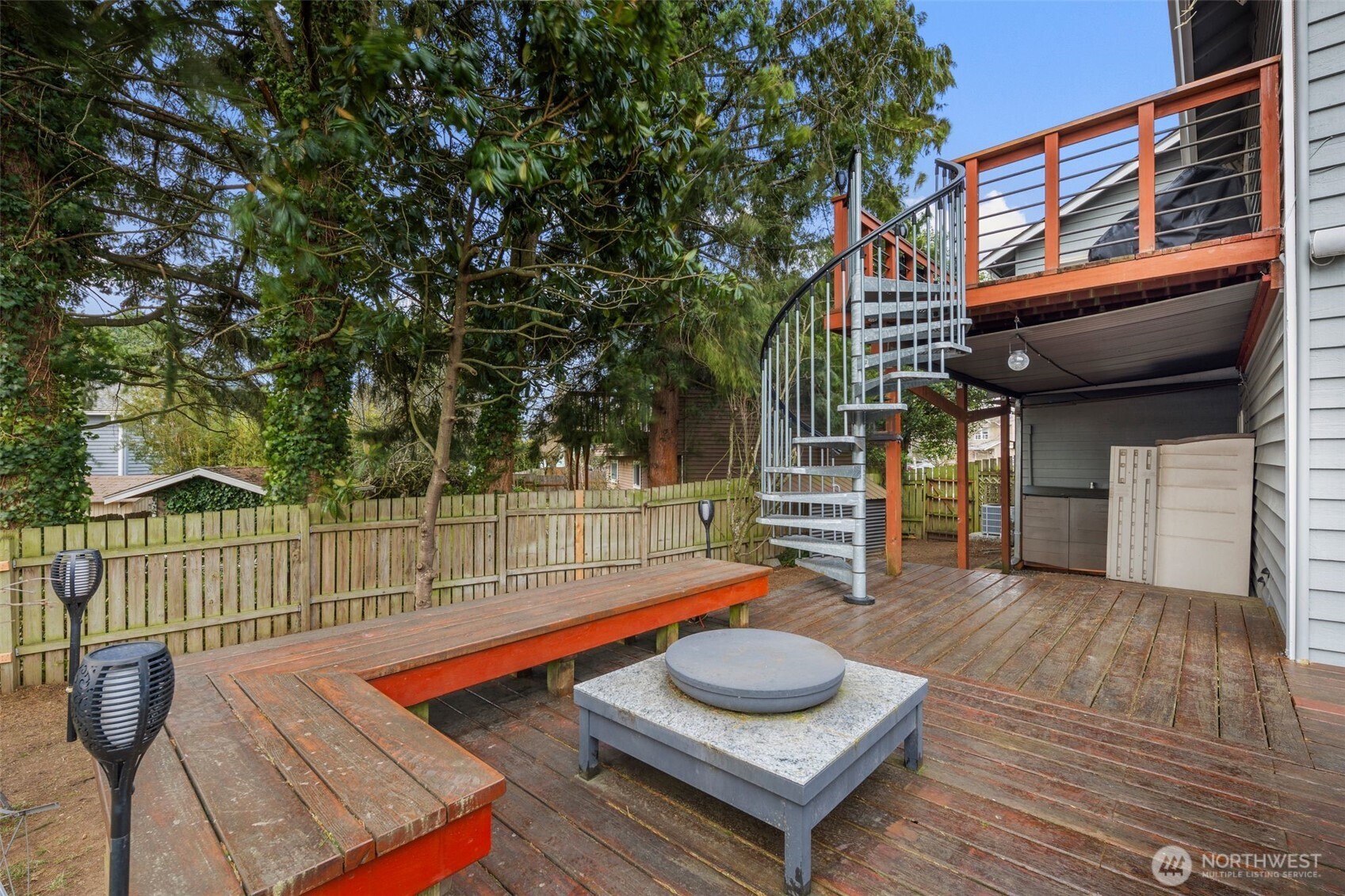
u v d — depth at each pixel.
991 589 4.63
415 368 5.29
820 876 1.49
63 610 3.44
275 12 3.63
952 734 2.25
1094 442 7.30
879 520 8.43
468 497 4.98
